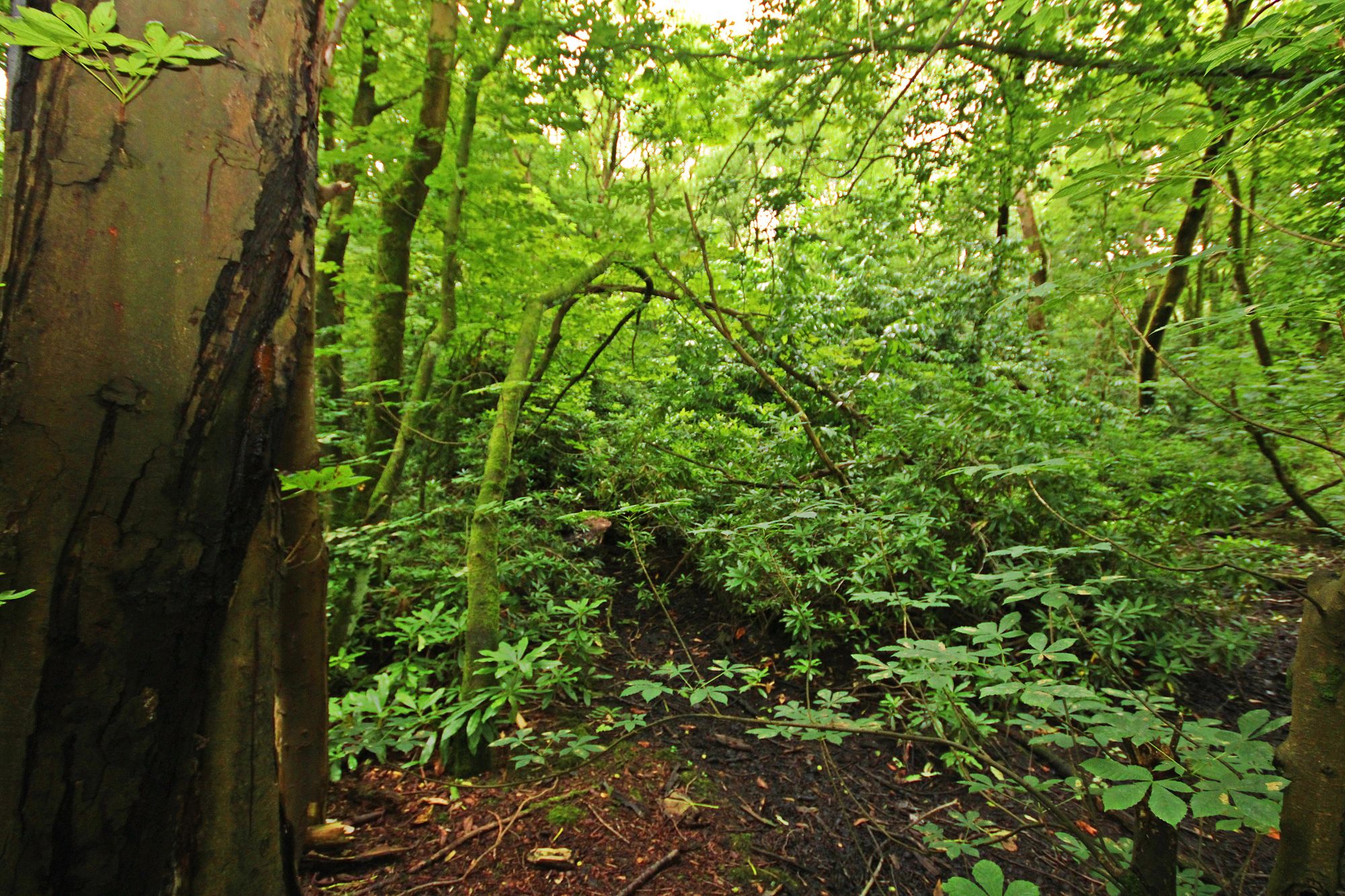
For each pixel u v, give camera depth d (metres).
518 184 4.27
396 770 2.38
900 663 2.98
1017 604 3.36
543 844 2.04
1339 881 0.98
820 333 5.93
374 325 4.20
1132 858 1.34
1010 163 5.08
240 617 1.24
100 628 0.85
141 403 0.85
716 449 4.80
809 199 5.00
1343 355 3.28
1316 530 3.96
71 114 0.82
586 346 5.44
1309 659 1.03
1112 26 3.92
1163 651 3.25
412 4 4.10
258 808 1.30
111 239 0.83
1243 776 1.02
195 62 0.88
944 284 7.64
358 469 4.07
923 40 4.30
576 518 3.02
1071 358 8.65
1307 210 3.49
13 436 0.80
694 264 4.33
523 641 2.58
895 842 2.14
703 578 4.04
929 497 3.54
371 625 3.17
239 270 0.92
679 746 2.68
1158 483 4.26
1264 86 2.92
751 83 5.51
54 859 0.87
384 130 3.97
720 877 1.96
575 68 4.36
